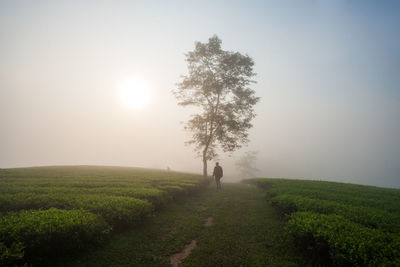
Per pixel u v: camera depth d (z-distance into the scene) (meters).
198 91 26.14
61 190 10.98
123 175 21.94
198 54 25.61
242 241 7.11
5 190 10.36
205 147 26.91
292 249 6.40
